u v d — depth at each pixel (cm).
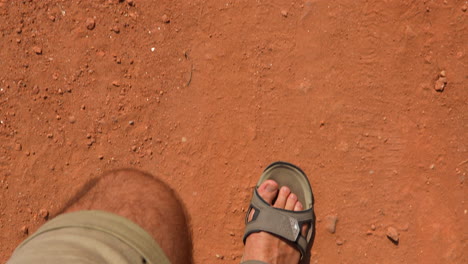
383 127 148
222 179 150
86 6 152
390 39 147
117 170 150
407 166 147
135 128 151
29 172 152
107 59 151
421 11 147
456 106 146
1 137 152
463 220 146
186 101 151
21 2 152
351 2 148
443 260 147
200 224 150
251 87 150
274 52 149
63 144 152
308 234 149
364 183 148
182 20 151
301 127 149
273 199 150
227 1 150
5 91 152
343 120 148
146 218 133
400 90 147
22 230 152
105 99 151
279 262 149
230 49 150
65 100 152
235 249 150
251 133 150
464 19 146
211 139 150
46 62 152
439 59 147
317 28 149
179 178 150
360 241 148
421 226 147
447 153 147
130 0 151
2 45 152
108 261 116
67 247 116
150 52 151
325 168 149
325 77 149
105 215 126
